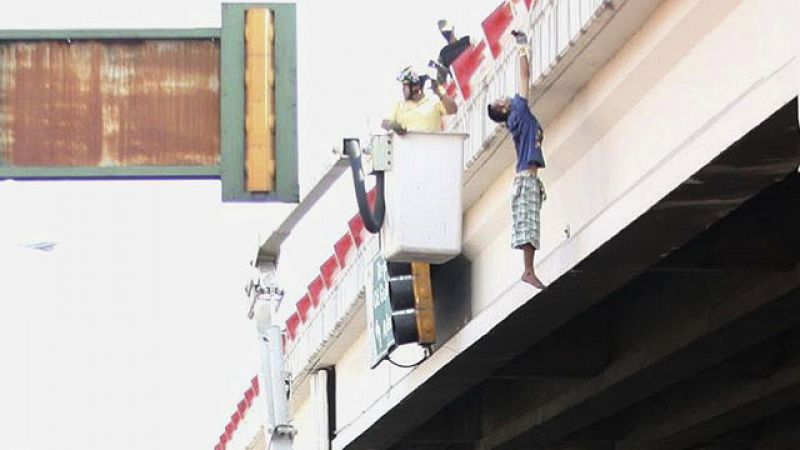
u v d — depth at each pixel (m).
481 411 70.12
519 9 43.28
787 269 42.56
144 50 33.44
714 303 45.88
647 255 40.75
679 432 61.44
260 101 33.38
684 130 35.59
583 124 41.44
